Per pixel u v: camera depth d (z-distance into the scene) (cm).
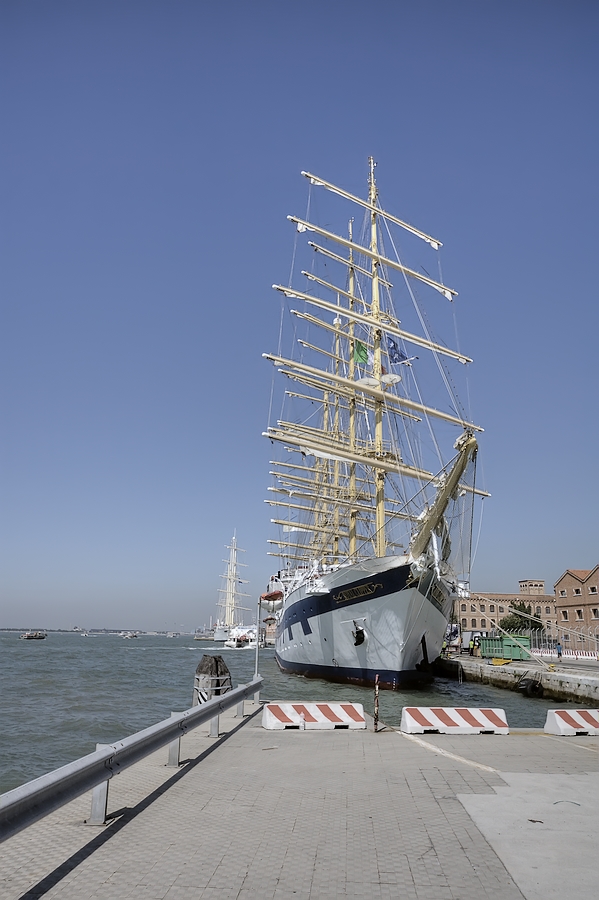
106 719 2773
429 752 1148
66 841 657
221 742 1242
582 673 3516
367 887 539
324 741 1262
